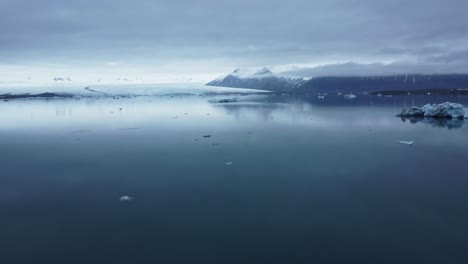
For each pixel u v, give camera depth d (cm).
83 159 2219
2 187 1711
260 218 1323
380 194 1545
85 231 1257
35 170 1992
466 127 3284
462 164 1994
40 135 3188
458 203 1445
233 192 1579
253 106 6253
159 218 1339
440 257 1077
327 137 2836
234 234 1214
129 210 1414
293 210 1389
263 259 1071
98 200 1524
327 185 1658
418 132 3055
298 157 2167
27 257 1105
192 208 1418
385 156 2181
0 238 1220
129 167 2009
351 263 1048
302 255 1090
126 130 3372
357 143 2581
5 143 2811
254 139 2759
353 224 1273
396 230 1234
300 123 3688
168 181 1744
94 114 5066
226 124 3662
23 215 1391
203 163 2056
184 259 1079
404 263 1048
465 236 1193
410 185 1652
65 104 7488
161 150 2416
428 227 1253
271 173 1844
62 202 1512
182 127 3488
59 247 1160
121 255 1107
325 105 6331
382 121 3806
